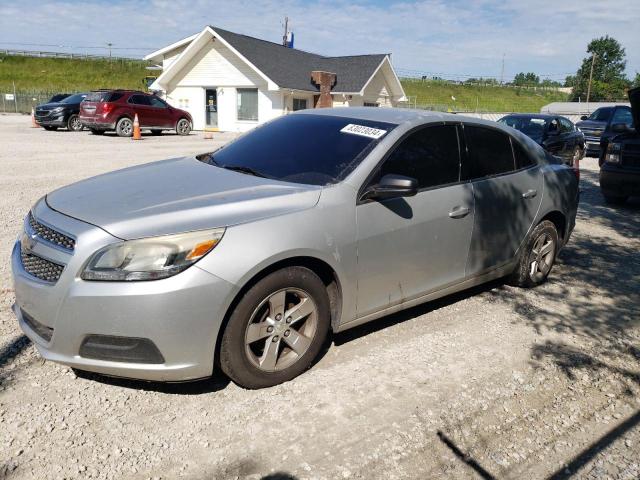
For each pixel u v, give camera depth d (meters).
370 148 3.78
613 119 17.06
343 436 2.89
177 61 28.45
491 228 4.48
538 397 3.37
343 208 3.45
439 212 4.00
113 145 17.12
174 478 2.55
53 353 2.95
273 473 2.61
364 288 3.64
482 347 3.97
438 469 2.70
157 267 2.81
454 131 4.31
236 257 2.95
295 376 3.41
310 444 2.82
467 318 4.47
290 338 3.32
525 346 4.03
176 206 3.11
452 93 68.12
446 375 3.55
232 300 2.97
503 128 4.81
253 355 3.18
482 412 3.18
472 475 2.67
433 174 4.04
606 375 3.67
